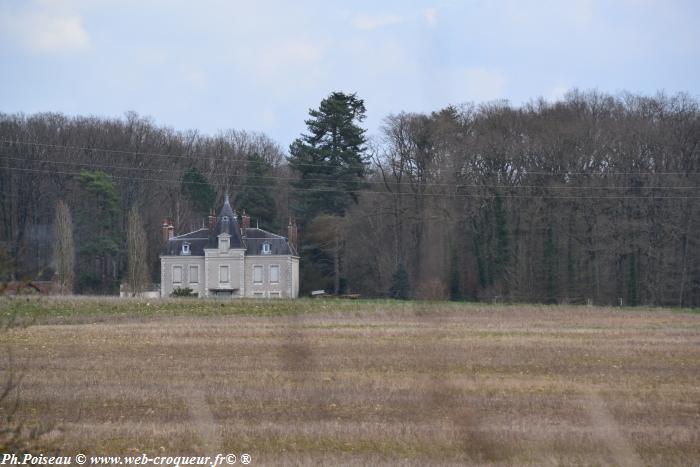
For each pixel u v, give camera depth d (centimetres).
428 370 9512
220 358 10456
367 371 9419
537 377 9088
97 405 7562
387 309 17938
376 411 7319
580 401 7738
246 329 13700
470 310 18175
